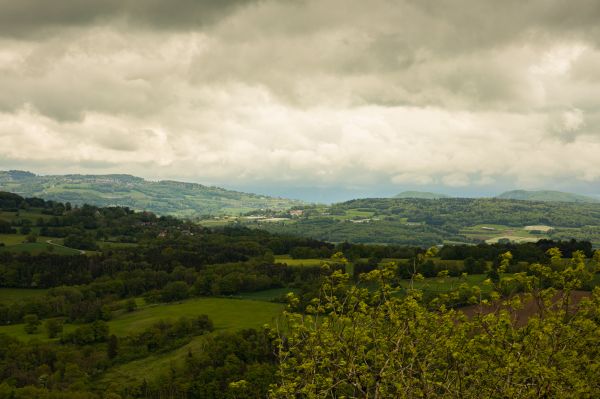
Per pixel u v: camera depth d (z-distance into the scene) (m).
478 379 21.45
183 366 94.31
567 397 19.55
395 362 21.55
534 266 21.91
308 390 20.92
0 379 93.50
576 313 21.20
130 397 87.44
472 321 22.03
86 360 102.88
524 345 20.81
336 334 22.14
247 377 74.75
